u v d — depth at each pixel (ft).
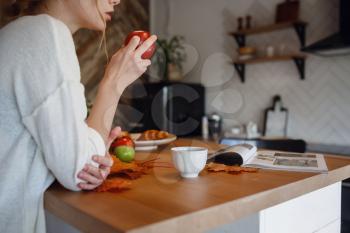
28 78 2.31
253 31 10.02
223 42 11.35
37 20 2.44
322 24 8.90
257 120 10.50
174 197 2.20
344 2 7.69
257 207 2.27
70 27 3.03
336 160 3.52
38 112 2.27
